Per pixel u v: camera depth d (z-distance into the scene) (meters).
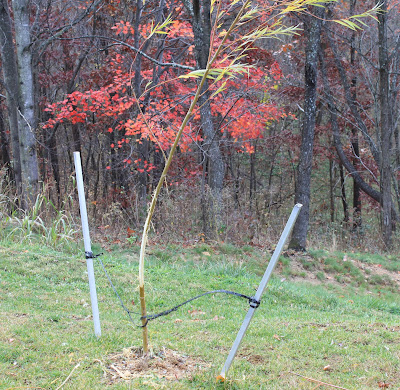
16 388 3.49
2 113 19.17
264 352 4.63
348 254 12.59
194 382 3.70
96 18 16.95
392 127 17.41
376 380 4.06
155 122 11.50
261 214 15.48
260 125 12.51
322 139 22.08
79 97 11.78
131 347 4.27
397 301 10.16
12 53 12.27
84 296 6.77
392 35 17.34
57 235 9.30
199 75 3.38
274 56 15.88
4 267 7.45
